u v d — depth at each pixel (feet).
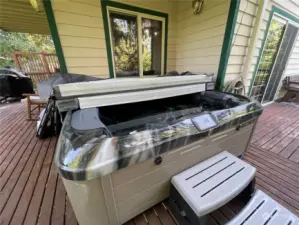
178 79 5.60
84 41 6.84
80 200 2.60
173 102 6.99
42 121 7.47
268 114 10.34
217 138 4.16
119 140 2.62
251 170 3.69
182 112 5.70
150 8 7.93
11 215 3.78
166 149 3.08
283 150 6.37
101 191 2.62
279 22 8.59
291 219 2.83
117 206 3.01
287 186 4.56
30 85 14.73
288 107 11.79
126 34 7.94
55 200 4.19
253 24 6.78
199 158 4.00
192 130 3.46
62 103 3.65
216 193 3.08
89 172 2.24
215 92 6.24
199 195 3.04
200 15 7.36
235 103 5.26
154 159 3.05
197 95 6.75
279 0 7.57
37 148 6.73
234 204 3.99
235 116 4.31
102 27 7.07
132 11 7.52
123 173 2.75
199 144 3.77
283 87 12.91
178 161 3.55
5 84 13.69
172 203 3.63
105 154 2.41
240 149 5.34
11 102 14.78
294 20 9.14
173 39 9.26
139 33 8.14
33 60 17.12
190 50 8.47
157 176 3.35
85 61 7.13
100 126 3.02
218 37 6.75
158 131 3.05
